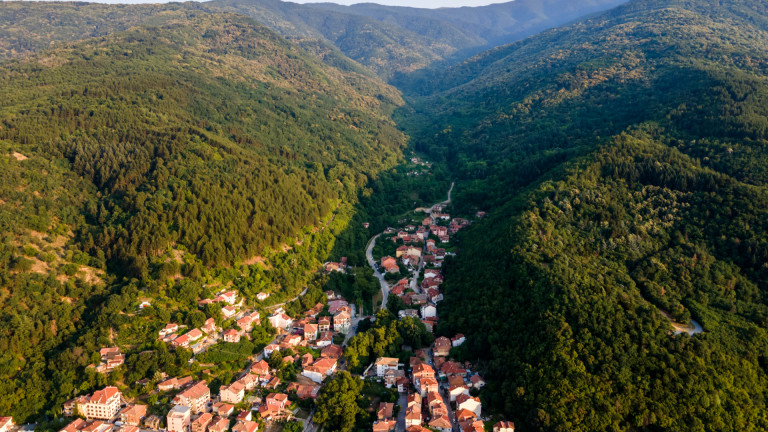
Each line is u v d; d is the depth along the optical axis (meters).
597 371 129.75
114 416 133.75
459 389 139.00
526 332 145.50
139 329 157.25
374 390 146.38
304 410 139.25
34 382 136.38
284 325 179.00
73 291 161.25
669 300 151.12
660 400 123.25
